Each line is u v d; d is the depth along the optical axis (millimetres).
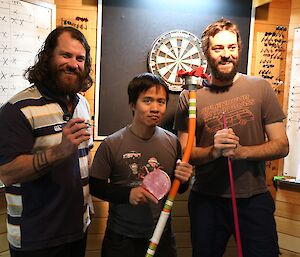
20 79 1771
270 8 2154
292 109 2115
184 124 1707
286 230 2129
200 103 1648
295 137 2105
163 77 2062
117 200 1411
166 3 2047
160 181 1367
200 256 1637
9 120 1160
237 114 1596
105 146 1508
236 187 1588
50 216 1241
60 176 1251
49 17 1864
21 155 1152
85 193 1373
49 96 1254
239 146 1493
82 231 1350
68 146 1098
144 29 2043
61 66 1227
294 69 2105
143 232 1498
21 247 1235
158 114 1466
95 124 2057
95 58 2021
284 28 2172
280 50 2184
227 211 1626
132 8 2018
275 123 1604
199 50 2082
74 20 1983
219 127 1609
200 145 1666
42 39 1840
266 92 1611
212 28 1579
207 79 1575
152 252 1339
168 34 2049
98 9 1979
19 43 1751
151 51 2037
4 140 1146
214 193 1625
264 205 1592
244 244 1613
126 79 2059
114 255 1504
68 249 1325
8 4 1696
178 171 1397
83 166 1368
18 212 1242
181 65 2074
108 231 1562
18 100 1197
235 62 1570
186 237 2225
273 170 2213
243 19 2115
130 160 1492
